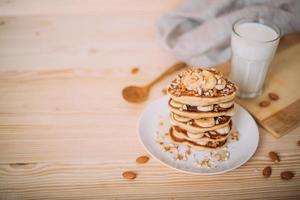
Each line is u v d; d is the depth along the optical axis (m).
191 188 0.60
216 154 0.64
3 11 1.06
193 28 0.96
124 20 1.04
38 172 0.62
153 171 0.63
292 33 0.93
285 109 0.73
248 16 0.87
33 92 0.79
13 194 0.59
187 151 0.65
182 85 0.62
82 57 0.90
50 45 0.94
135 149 0.67
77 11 1.07
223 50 0.89
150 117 0.72
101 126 0.71
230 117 0.63
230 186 0.60
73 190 0.59
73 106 0.76
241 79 0.77
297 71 0.83
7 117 0.73
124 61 0.89
